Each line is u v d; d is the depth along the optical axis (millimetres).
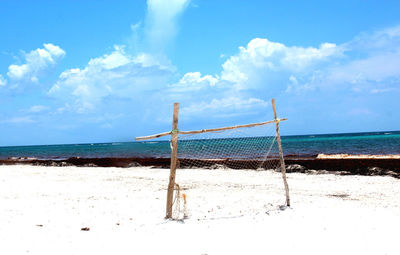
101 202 9133
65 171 19297
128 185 13117
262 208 8250
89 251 5035
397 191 11297
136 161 23438
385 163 16984
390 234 5844
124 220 7059
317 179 14656
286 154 27906
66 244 5336
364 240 5539
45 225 6457
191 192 11227
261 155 26062
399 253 4922
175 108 7156
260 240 5613
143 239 5676
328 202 8938
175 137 7164
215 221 6953
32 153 52688
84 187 12445
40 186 12578
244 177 15828
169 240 5629
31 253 4871
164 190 11711
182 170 19484
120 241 5555
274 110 8602
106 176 16484
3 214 7309
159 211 7992
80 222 6812
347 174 16344
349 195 10539
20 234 5766
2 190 11398
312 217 7086
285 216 7230
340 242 5453
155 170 19609
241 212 7848
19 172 18594
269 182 13977
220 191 11445
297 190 11727
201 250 5137
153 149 50312
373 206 8383
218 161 21641
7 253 4828
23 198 9695
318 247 5234
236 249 5180
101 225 6602
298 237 5738
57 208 8180
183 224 6688
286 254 4949
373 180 14047
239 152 28016
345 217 7066
